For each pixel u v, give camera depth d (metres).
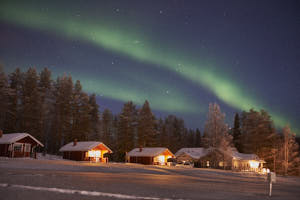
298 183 36.94
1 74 58.31
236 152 66.06
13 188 10.52
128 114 74.81
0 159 33.62
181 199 10.30
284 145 61.94
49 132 71.00
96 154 52.84
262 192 15.55
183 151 72.31
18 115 63.28
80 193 10.21
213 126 54.50
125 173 27.02
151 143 77.75
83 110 71.88
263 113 72.50
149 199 9.82
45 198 8.80
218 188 16.03
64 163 34.28
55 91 75.38
